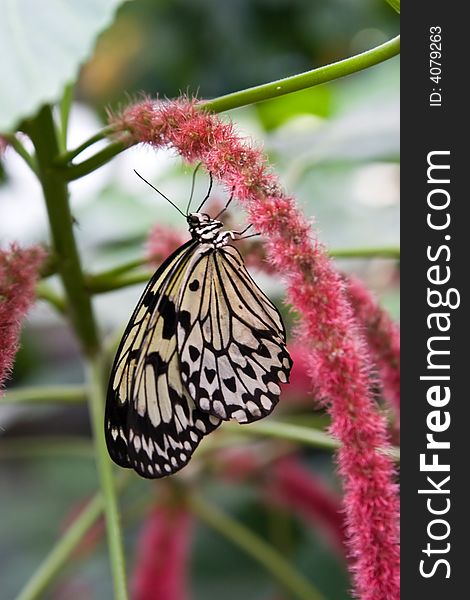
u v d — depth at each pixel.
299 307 0.52
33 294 0.52
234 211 0.60
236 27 0.96
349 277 0.57
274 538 0.73
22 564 0.75
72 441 0.76
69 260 0.58
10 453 0.70
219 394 0.55
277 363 0.55
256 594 0.72
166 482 0.66
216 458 0.69
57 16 0.48
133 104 0.54
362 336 0.54
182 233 0.60
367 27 0.96
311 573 0.72
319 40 0.96
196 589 0.73
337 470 0.52
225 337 0.55
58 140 0.57
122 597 0.55
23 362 0.77
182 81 0.97
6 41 0.47
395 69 0.76
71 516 0.74
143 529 0.72
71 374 0.77
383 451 0.51
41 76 0.47
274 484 0.69
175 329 0.54
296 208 0.52
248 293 0.55
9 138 0.56
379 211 0.71
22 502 0.77
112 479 0.58
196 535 0.74
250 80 0.96
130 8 0.96
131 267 0.59
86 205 0.73
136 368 0.54
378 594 0.51
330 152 0.71
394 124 0.71
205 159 0.52
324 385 0.51
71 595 0.75
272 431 0.61
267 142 0.72
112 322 0.67
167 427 0.54
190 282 0.55
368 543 0.51
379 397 0.57
